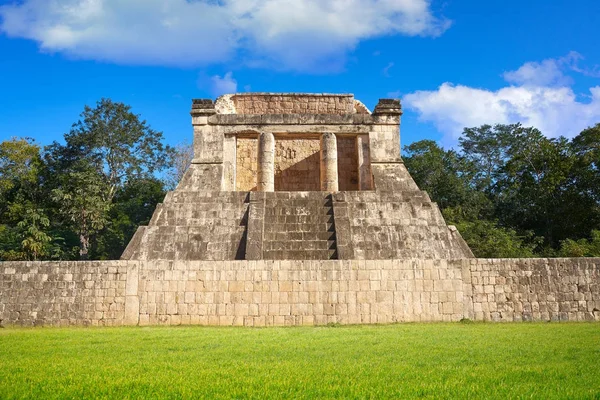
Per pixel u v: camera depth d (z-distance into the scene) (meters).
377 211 19.59
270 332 11.83
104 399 5.30
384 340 10.05
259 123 23.39
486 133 54.03
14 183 41.19
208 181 22.14
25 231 32.84
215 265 14.34
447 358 7.77
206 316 14.12
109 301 14.24
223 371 6.71
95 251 37.81
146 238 18.41
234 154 23.31
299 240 18.28
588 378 6.23
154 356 8.10
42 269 14.42
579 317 14.68
